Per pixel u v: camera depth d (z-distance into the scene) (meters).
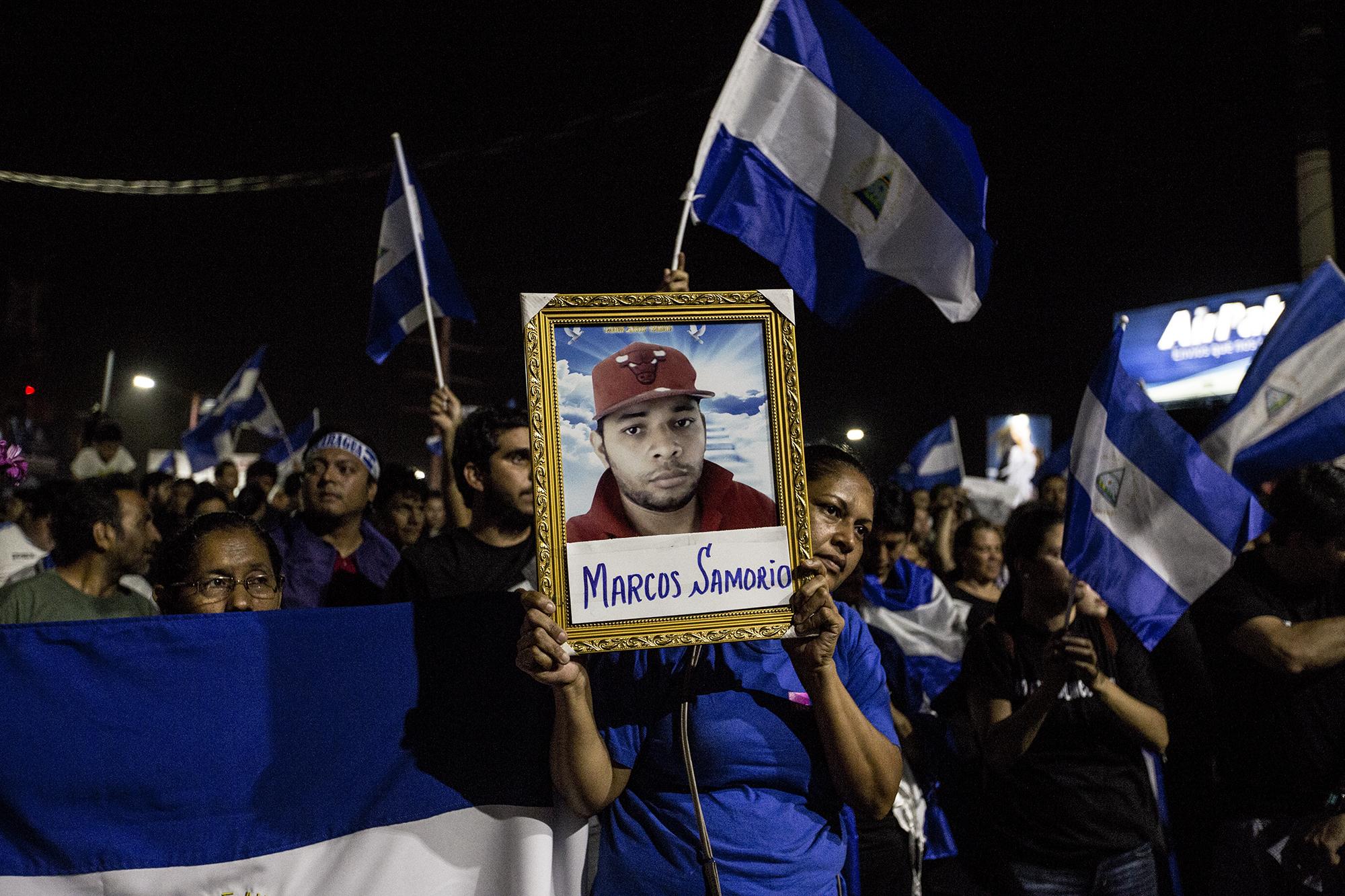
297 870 2.52
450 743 2.65
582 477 2.19
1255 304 20.72
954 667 4.84
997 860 3.86
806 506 2.25
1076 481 3.76
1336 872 3.45
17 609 4.11
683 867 2.34
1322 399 4.37
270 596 2.88
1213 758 4.14
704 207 3.79
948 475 11.46
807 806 2.46
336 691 2.59
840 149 3.74
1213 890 3.84
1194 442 3.70
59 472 21.19
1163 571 3.68
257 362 11.93
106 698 2.45
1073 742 3.78
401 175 5.29
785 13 3.75
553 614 2.13
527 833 2.63
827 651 2.24
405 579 3.79
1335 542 3.68
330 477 4.68
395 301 5.31
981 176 3.62
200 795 2.48
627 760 2.43
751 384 2.29
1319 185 9.79
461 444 3.87
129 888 2.42
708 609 2.19
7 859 2.38
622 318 2.25
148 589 5.44
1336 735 3.62
